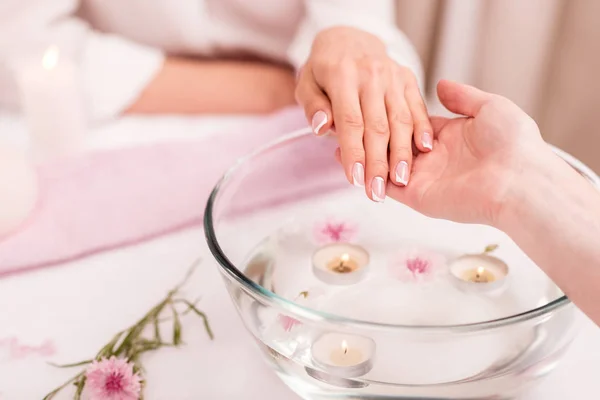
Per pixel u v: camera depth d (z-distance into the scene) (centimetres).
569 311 58
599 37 148
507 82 159
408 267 66
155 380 68
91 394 66
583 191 61
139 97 109
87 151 97
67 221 84
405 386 57
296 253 69
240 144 95
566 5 150
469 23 158
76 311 75
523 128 64
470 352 57
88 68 110
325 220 72
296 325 58
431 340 55
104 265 81
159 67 114
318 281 65
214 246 60
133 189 88
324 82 78
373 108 73
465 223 65
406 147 69
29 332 73
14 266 80
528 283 64
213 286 78
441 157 68
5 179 83
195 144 95
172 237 85
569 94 159
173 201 86
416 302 63
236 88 110
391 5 126
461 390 58
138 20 133
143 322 73
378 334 55
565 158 67
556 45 156
